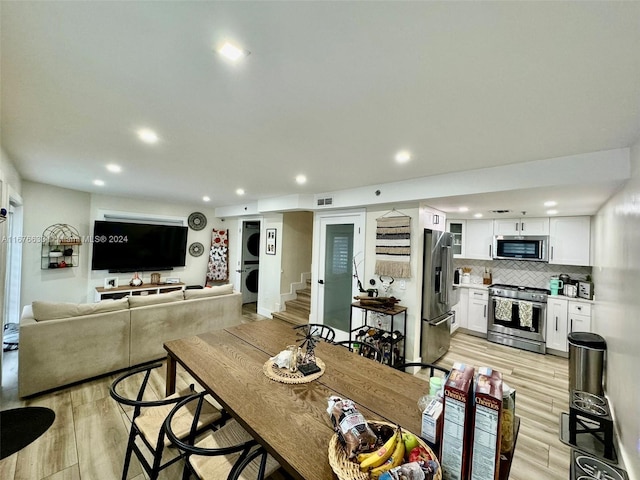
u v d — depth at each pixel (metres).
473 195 2.90
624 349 2.13
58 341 2.76
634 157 1.94
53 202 4.50
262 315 5.86
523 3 0.87
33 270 4.30
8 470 1.84
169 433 1.25
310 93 1.48
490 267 5.22
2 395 2.67
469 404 0.97
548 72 1.22
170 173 3.37
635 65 1.15
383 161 2.62
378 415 1.34
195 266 6.63
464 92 1.42
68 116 1.82
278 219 5.68
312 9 0.93
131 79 1.39
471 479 0.94
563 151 2.19
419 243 3.58
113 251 5.25
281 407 1.38
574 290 4.09
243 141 2.21
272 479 1.71
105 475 1.83
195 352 2.03
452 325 5.06
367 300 3.59
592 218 3.96
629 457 1.88
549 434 2.40
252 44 1.11
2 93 1.54
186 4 0.92
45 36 1.09
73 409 2.49
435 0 0.88
